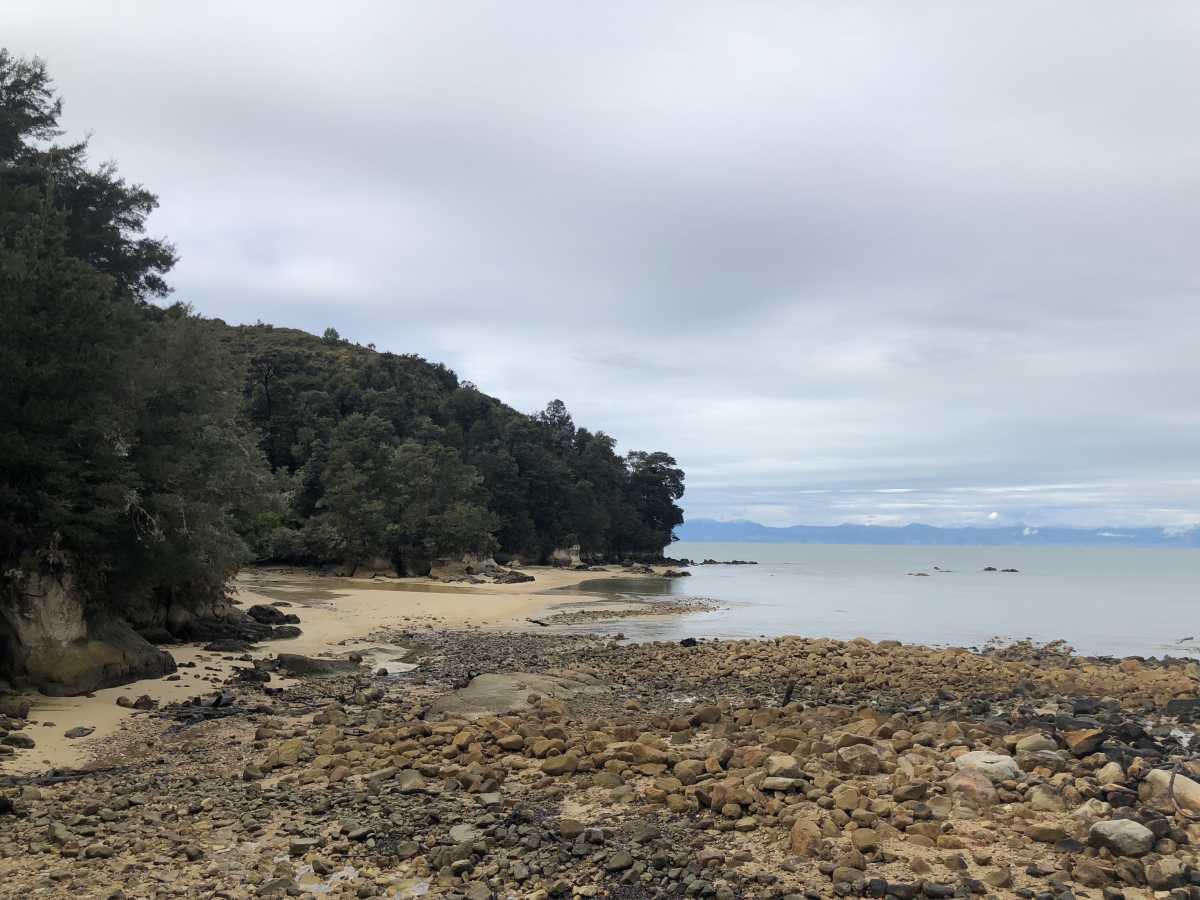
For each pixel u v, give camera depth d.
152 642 28.09
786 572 124.88
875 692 22.78
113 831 10.09
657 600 64.38
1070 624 48.72
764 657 29.31
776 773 10.98
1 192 24.44
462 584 80.25
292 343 147.50
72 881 8.52
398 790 11.45
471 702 18.20
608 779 11.70
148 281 37.06
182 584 28.58
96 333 20.03
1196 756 13.63
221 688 21.25
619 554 148.00
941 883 7.85
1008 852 8.62
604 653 31.05
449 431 121.25
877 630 44.31
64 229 22.31
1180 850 8.51
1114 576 120.75
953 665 28.02
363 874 8.67
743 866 8.45
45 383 19.02
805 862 8.48
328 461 91.44
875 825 9.38
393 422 114.12
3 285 18.78
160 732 16.11
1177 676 25.75
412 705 19.27
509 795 11.20
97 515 19.06
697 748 13.64
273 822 10.34
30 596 18.95
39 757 14.03
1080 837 8.88
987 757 11.80
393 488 89.06
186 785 12.20
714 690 22.64
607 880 8.29
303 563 91.19
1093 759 12.30
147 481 21.64
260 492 29.72
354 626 40.00
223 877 8.62
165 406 23.41
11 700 17.69
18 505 18.83
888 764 11.83
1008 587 88.88
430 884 8.37
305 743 14.65
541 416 159.38
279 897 8.08
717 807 10.30
